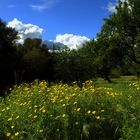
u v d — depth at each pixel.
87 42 53.22
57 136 8.05
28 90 11.58
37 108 9.00
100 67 53.47
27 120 8.43
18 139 8.06
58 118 8.21
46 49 49.59
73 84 12.03
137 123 8.09
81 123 8.20
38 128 8.10
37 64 45.31
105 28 54.16
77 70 39.66
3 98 11.38
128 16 52.91
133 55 53.69
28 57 46.00
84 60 40.28
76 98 8.98
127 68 55.84
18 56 47.06
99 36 53.69
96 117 8.21
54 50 45.53
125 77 77.38
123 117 8.40
